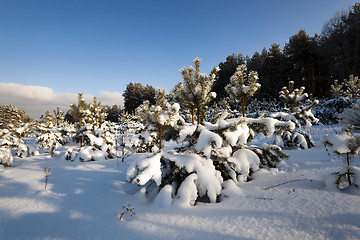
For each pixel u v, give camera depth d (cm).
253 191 295
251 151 369
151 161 280
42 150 835
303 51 2666
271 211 232
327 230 185
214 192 280
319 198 249
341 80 2242
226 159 326
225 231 201
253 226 205
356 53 2178
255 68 3569
